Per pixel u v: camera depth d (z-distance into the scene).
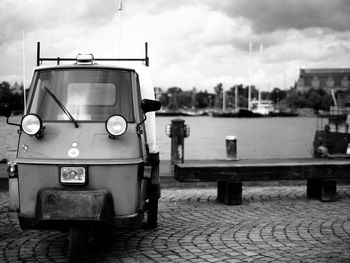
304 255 6.10
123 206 5.75
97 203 5.49
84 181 5.65
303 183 12.36
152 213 7.50
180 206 9.62
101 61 7.80
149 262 5.89
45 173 5.70
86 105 6.15
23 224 5.71
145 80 7.57
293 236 7.11
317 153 47.25
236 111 167.00
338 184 12.52
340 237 7.04
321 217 8.48
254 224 7.95
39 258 6.04
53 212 5.43
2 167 12.58
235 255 6.15
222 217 8.55
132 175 5.81
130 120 6.11
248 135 86.88
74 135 5.89
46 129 5.96
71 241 5.43
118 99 6.20
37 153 5.79
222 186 10.00
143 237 7.11
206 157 47.47
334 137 48.47
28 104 6.21
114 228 5.73
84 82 6.25
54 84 6.26
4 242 6.80
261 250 6.37
